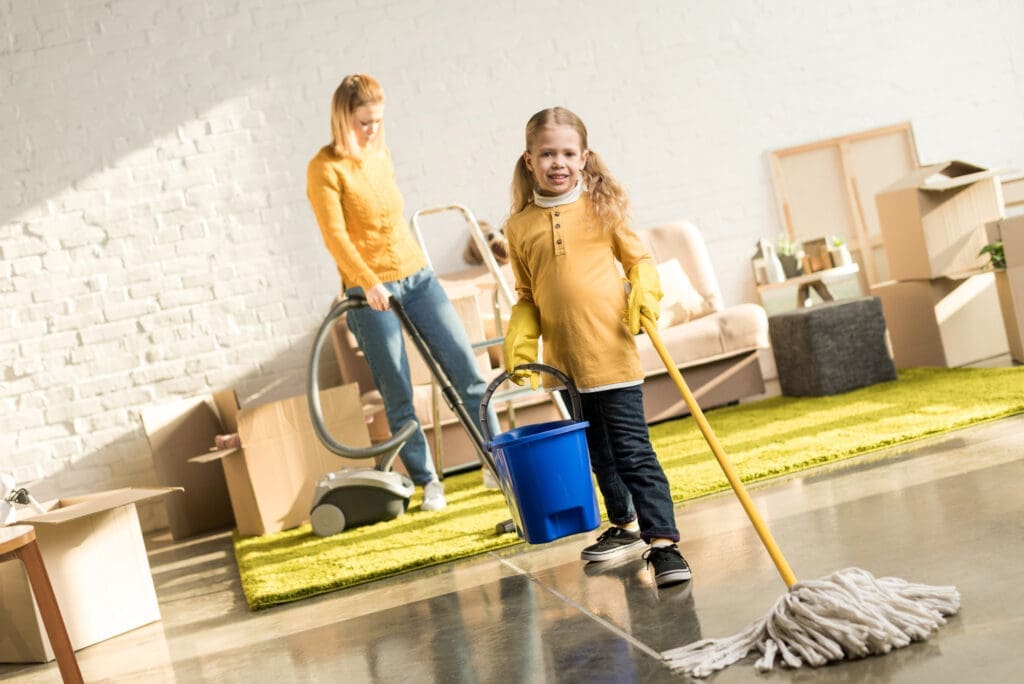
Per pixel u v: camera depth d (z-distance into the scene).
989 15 5.62
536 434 2.27
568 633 2.05
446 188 5.17
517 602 2.35
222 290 4.99
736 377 4.75
